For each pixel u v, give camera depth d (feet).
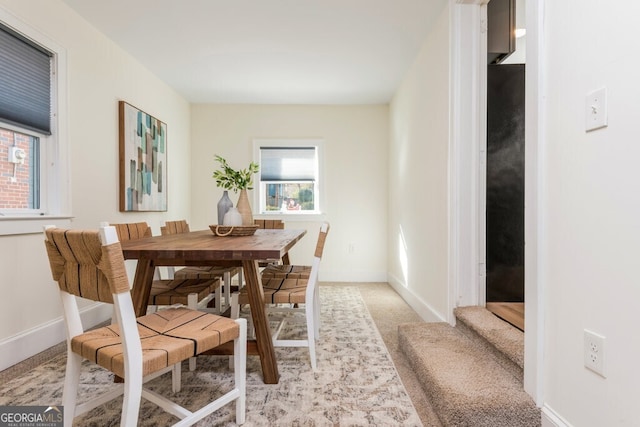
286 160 14.87
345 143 14.75
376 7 7.91
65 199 7.61
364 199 14.73
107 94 9.21
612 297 3.09
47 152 7.39
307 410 4.82
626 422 2.95
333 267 14.71
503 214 7.63
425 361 5.36
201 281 7.01
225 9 8.00
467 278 7.14
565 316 3.70
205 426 4.42
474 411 4.10
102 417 4.59
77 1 7.59
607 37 3.15
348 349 7.06
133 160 10.25
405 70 11.30
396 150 13.00
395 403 5.01
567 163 3.67
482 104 7.17
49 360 6.46
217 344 4.02
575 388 3.55
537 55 4.08
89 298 3.46
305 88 12.97
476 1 7.02
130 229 7.12
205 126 14.79
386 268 14.69
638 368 2.85
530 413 4.09
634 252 2.89
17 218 6.35
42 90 7.14
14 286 6.37
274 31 8.98
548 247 3.97
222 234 7.16
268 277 7.39
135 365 3.25
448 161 7.41
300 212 14.92
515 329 5.71
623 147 2.99
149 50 10.01
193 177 14.80
